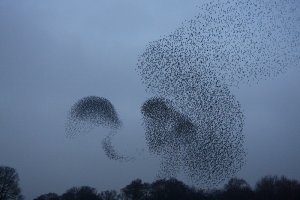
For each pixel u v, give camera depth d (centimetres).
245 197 6175
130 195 6391
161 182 6222
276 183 6278
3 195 5572
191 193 6031
